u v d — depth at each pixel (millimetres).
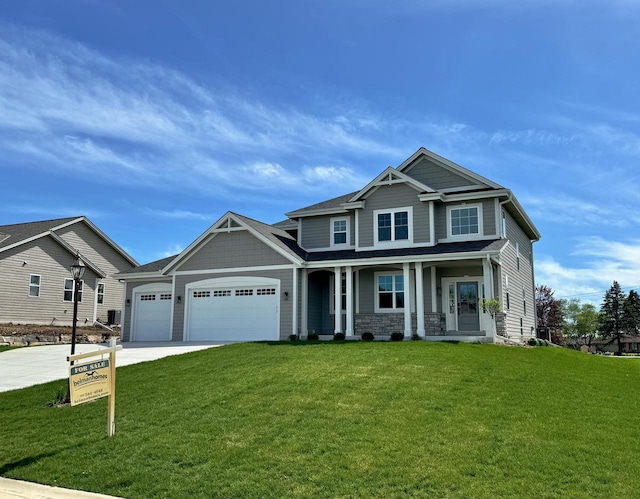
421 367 12422
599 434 8000
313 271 22250
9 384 13180
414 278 21766
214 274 23062
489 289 18812
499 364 13422
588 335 83250
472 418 8633
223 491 6324
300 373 11875
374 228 22672
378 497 6031
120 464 7301
